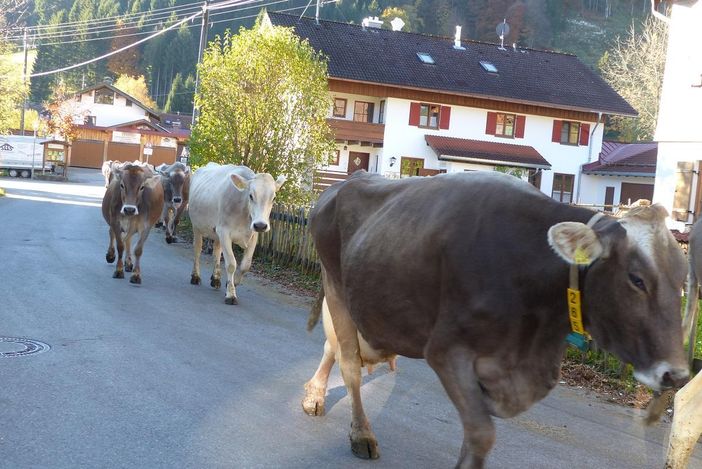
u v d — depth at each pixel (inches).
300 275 591.5
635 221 147.3
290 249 624.4
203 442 221.8
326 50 1685.5
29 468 195.5
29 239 714.2
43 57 4402.1
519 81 1793.8
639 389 311.0
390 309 187.5
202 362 312.7
